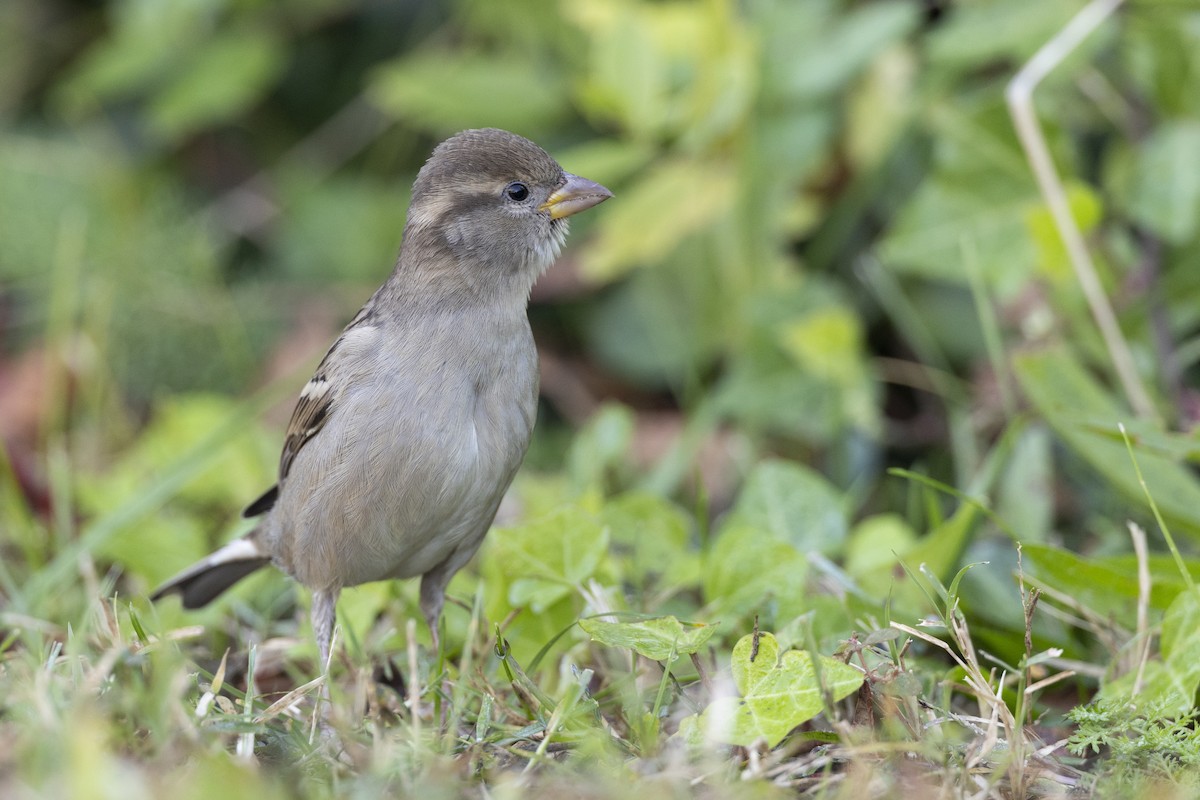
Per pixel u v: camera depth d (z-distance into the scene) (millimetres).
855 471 11992
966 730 7004
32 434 13312
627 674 7516
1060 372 9406
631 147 12141
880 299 12914
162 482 10023
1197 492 8656
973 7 11984
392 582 9180
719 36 11977
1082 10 11359
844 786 6051
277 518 8547
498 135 8695
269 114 15445
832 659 6812
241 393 14109
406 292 8211
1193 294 11039
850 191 12805
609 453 11281
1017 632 8234
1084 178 12461
